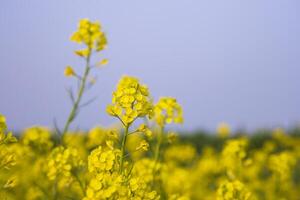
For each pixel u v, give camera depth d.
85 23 0.81
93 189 0.58
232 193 0.79
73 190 0.83
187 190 1.15
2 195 0.67
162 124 0.86
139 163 0.83
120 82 0.66
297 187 1.48
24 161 0.89
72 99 0.80
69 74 0.80
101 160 0.61
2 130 0.63
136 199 0.60
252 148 2.60
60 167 0.70
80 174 0.71
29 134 0.90
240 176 1.13
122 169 0.63
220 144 2.60
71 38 0.81
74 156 0.71
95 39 0.81
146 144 0.64
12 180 0.67
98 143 0.92
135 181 0.60
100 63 0.80
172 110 0.86
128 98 0.63
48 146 0.90
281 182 1.28
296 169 1.65
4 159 0.64
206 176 1.36
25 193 0.88
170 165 1.23
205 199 1.24
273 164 1.28
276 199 1.26
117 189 0.58
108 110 0.64
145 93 0.65
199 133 2.75
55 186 0.77
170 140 0.86
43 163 0.88
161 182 0.83
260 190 1.33
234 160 1.13
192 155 1.50
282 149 1.86
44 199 0.84
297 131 2.79
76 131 0.81
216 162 1.37
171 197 0.81
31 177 0.88
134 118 0.63
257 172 1.37
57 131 0.79
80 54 0.80
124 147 0.64
